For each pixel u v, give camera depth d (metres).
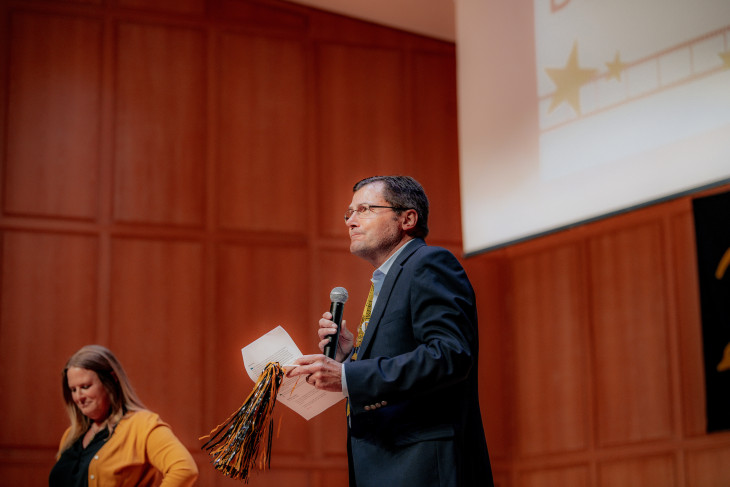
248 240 6.45
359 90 6.98
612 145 3.79
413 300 2.11
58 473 3.25
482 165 4.70
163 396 6.02
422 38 7.25
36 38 6.25
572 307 6.79
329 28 7.00
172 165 6.39
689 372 6.04
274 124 6.69
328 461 6.29
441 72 7.25
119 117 6.33
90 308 6.01
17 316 5.86
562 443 6.68
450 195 7.04
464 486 2.07
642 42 3.69
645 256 6.39
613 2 3.86
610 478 6.36
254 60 6.75
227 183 6.49
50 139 6.16
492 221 4.57
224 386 6.15
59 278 6.00
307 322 6.44
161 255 6.23
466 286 2.15
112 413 3.28
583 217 3.92
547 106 4.23
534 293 7.07
